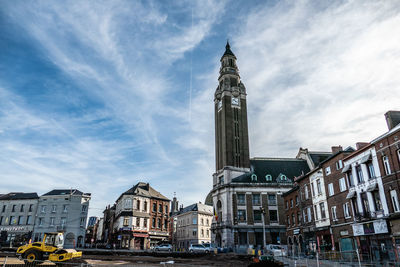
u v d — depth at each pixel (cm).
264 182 6694
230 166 6856
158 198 7138
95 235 12169
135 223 6341
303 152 7619
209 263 2917
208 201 10238
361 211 2855
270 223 6194
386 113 2853
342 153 3250
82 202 6556
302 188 4238
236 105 7562
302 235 4231
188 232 8212
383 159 2639
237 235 6053
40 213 6431
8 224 6391
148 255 3925
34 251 2253
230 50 8556
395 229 2430
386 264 2280
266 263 2089
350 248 2991
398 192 2445
